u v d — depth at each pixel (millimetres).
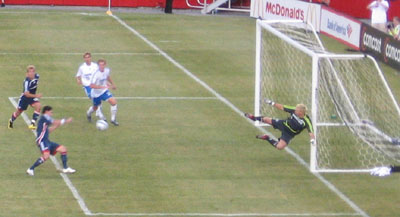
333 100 66812
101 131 64688
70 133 63969
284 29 74125
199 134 64562
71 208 47812
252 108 72938
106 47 98688
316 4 98500
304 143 63031
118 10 129500
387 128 62125
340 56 56844
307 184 53406
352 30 84875
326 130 64375
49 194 50188
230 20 121188
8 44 98688
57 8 128875
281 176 54875
